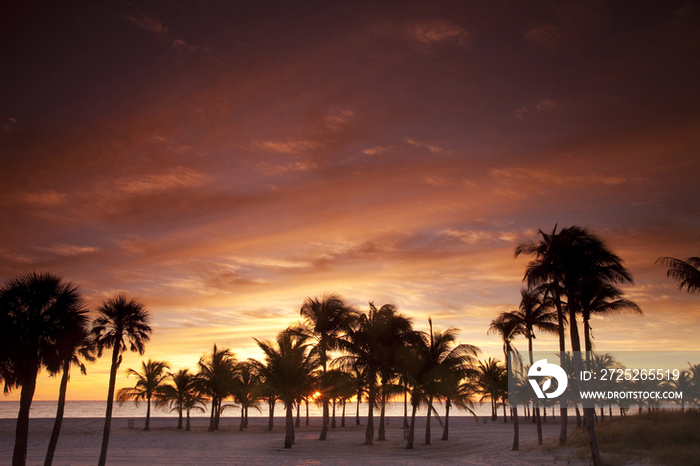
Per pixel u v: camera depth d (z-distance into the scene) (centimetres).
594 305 3638
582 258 2684
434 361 3956
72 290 2334
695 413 3319
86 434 5112
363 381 4294
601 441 2805
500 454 3062
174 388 6300
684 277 2698
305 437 4675
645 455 2369
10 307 2172
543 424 7081
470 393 4497
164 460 2902
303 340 4069
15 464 2059
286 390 3741
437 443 4009
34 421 8144
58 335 2233
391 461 2853
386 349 3872
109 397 2477
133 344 2605
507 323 3509
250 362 3850
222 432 5688
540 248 2861
